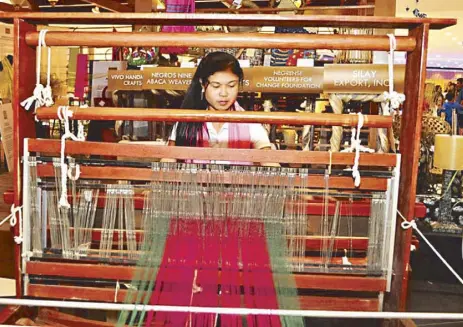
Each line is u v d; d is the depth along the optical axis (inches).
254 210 51.3
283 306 43.3
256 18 47.9
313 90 66.6
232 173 50.2
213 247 51.0
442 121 145.0
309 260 50.4
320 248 51.3
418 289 120.9
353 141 48.7
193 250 50.5
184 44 48.4
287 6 97.9
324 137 82.8
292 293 45.6
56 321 49.1
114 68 79.5
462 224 133.8
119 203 51.4
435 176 141.9
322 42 47.9
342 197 52.4
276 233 51.3
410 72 50.4
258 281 47.1
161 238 51.6
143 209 51.8
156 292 44.9
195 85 59.7
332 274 49.6
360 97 65.0
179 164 50.4
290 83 66.3
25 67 50.6
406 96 51.2
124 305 36.6
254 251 50.6
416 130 48.4
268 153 48.7
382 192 49.3
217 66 59.0
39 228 50.7
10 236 77.2
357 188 49.2
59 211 50.9
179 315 43.0
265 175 50.1
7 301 35.8
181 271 47.8
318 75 66.2
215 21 49.5
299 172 49.7
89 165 50.2
